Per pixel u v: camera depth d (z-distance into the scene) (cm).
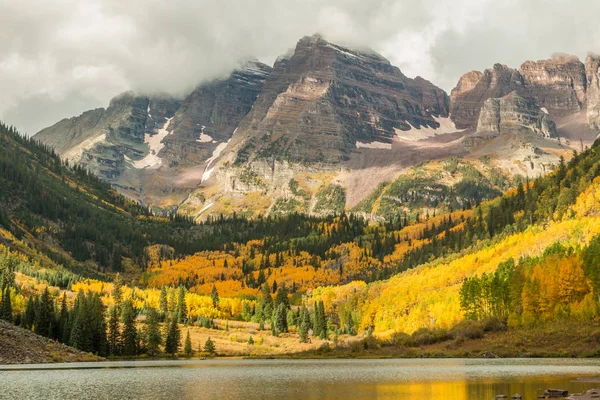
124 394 11962
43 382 13888
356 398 10931
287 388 12538
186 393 12062
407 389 11750
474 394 10688
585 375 12619
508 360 16825
